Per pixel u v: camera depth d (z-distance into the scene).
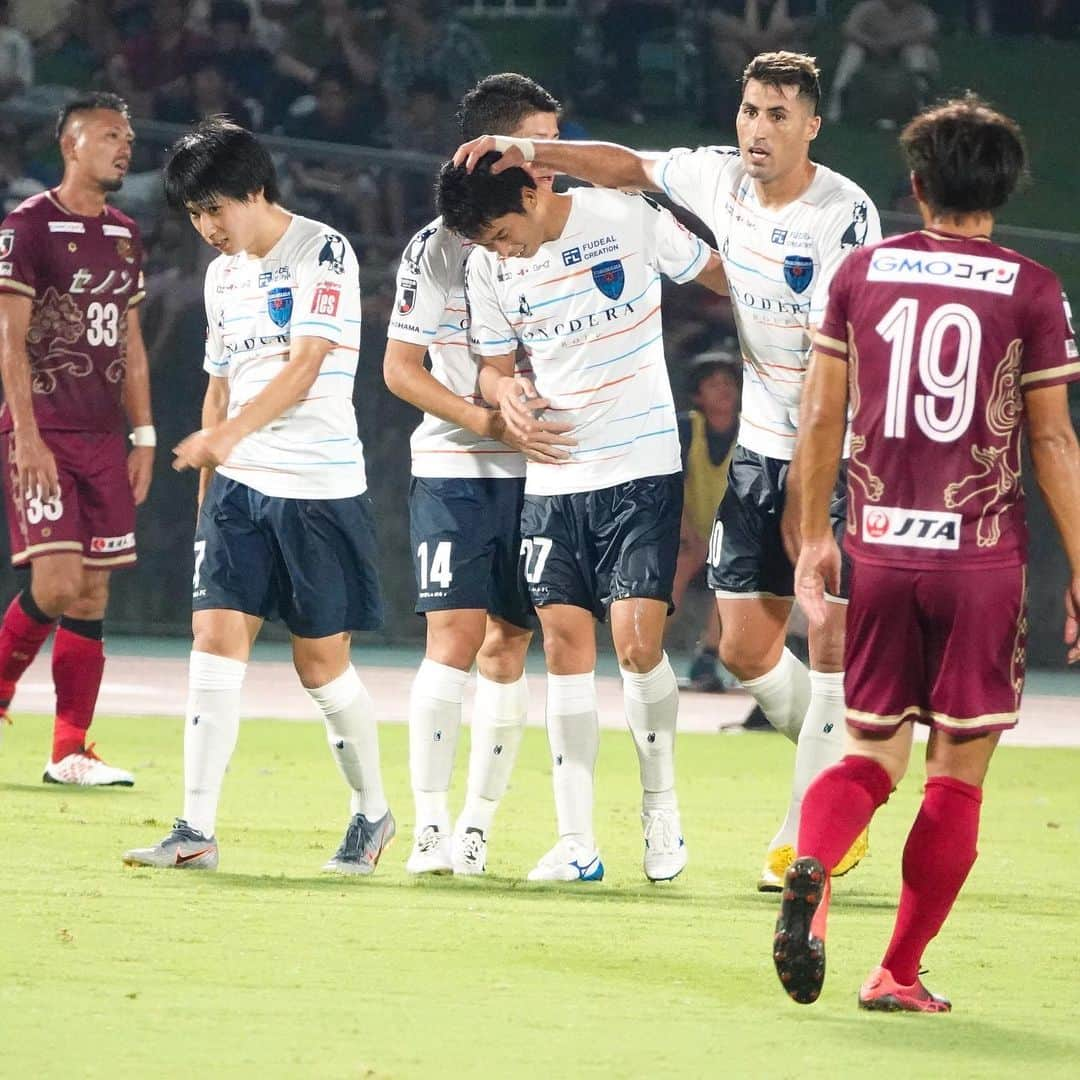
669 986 16.86
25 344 30.06
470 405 22.72
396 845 25.45
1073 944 19.62
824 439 16.62
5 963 16.83
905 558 15.98
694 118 73.19
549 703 23.20
